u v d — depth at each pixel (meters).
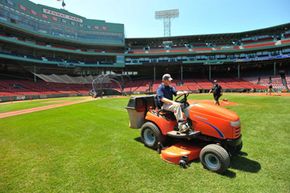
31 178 3.43
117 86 46.16
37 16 41.53
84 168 3.79
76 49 49.06
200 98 21.72
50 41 46.03
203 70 51.72
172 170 3.61
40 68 43.12
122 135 6.18
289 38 41.56
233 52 45.47
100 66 46.56
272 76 40.47
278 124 6.99
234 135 3.57
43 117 10.07
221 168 3.38
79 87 43.34
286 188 2.96
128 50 51.81
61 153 4.63
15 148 5.05
